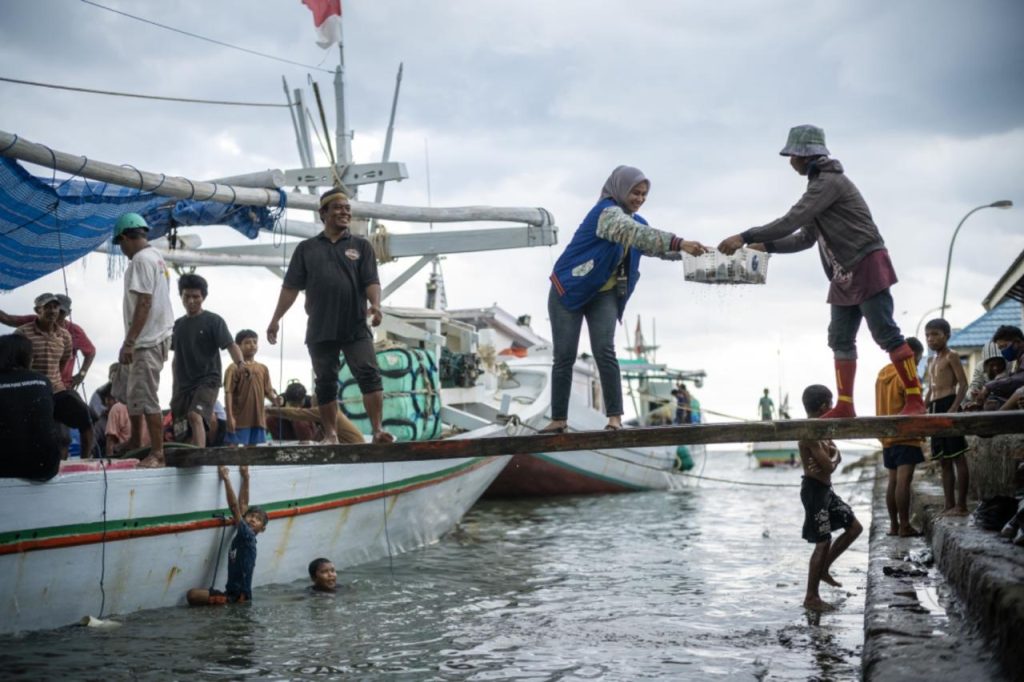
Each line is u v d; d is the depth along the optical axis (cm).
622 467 2612
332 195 840
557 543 1535
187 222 1198
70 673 681
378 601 991
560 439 651
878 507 1636
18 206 1005
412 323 1700
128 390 873
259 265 1678
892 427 607
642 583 1128
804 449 947
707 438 627
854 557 1326
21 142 855
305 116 1491
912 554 942
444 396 1847
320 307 829
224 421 1102
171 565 916
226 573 990
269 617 893
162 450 887
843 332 655
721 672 696
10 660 710
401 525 1367
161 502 888
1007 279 2308
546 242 1598
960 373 997
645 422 3375
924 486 1487
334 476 1151
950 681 463
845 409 653
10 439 765
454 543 1520
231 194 1091
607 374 671
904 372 626
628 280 682
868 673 509
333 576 1048
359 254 842
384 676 691
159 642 781
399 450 684
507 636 827
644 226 637
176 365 945
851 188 634
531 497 2519
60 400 898
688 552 1422
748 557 1357
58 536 800
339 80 1480
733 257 632
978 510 778
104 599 855
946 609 653
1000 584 504
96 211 1088
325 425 845
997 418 594
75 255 1170
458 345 1969
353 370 845
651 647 781
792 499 2475
